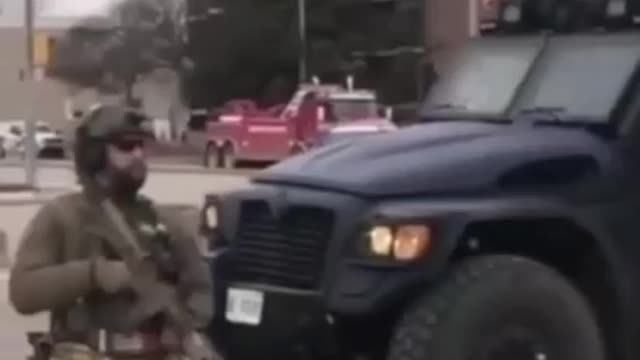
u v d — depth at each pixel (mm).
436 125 8266
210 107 73125
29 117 30156
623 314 7555
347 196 7293
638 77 7812
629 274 7547
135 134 4977
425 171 7363
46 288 4848
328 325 7281
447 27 67125
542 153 7492
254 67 74688
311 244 7395
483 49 8750
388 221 7066
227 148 45656
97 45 60469
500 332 7102
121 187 4980
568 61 8156
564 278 7332
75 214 4957
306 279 7398
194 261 5129
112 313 4918
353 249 7180
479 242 7359
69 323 4969
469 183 7355
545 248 7637
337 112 41906
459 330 6980
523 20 8609
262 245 7656
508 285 7117
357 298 7105
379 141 7930
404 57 70188
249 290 7641
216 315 7789
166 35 70375
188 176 36969
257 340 7617
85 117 5020
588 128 7777
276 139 43875
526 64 8359
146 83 68250
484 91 8469
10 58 71750
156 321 4941
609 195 7531
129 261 4906
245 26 74250
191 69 72188
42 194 24156
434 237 7078
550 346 7234
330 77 73625
